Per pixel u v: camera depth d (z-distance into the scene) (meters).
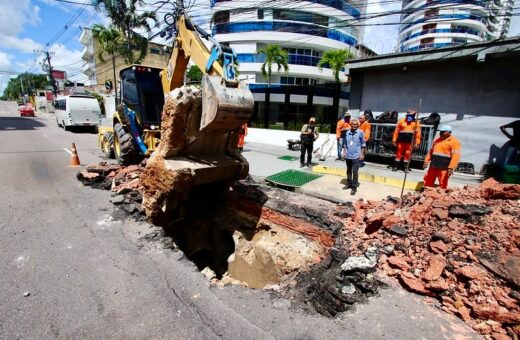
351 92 12.68
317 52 36.31
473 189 5.01
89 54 44.47
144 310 3.09
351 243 4.46
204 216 6.71
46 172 8.49
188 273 3.83
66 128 21.19
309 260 5.21
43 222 5.16
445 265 3.47
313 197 6.38
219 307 3.22
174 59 6.28
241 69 35.66
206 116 4.34
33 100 57.50
